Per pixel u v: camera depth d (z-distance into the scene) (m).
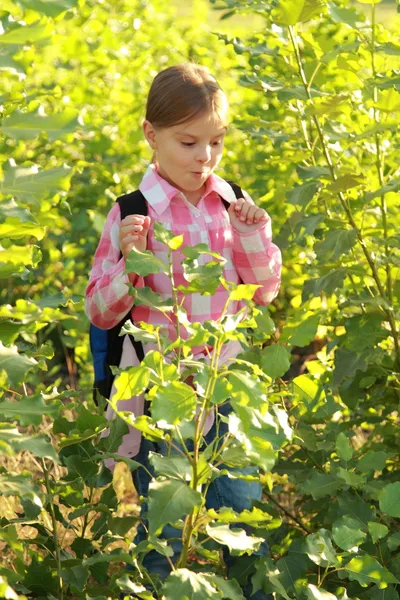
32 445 2.01
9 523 2.80
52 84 6.07
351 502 3.12
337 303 4.20
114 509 3.04
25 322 2.16
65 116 1.93
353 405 3.81
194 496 2.24
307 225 3.55
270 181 6.16
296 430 3.29
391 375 3.74
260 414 2.22
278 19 3.32
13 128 1.91
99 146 6.07
